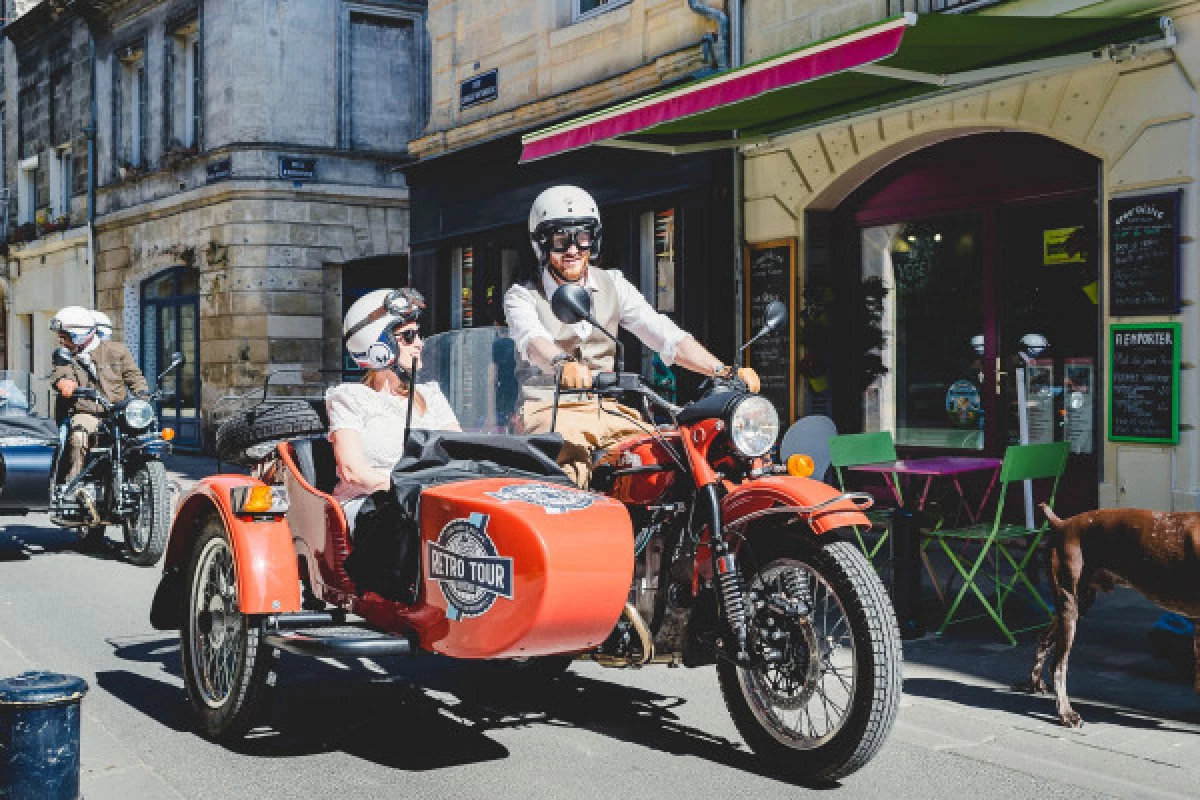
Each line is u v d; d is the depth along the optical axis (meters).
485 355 4.45
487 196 13.81
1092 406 8.06
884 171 9.59
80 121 23.58
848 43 6.45
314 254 18.67
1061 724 4.46
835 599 3.86
